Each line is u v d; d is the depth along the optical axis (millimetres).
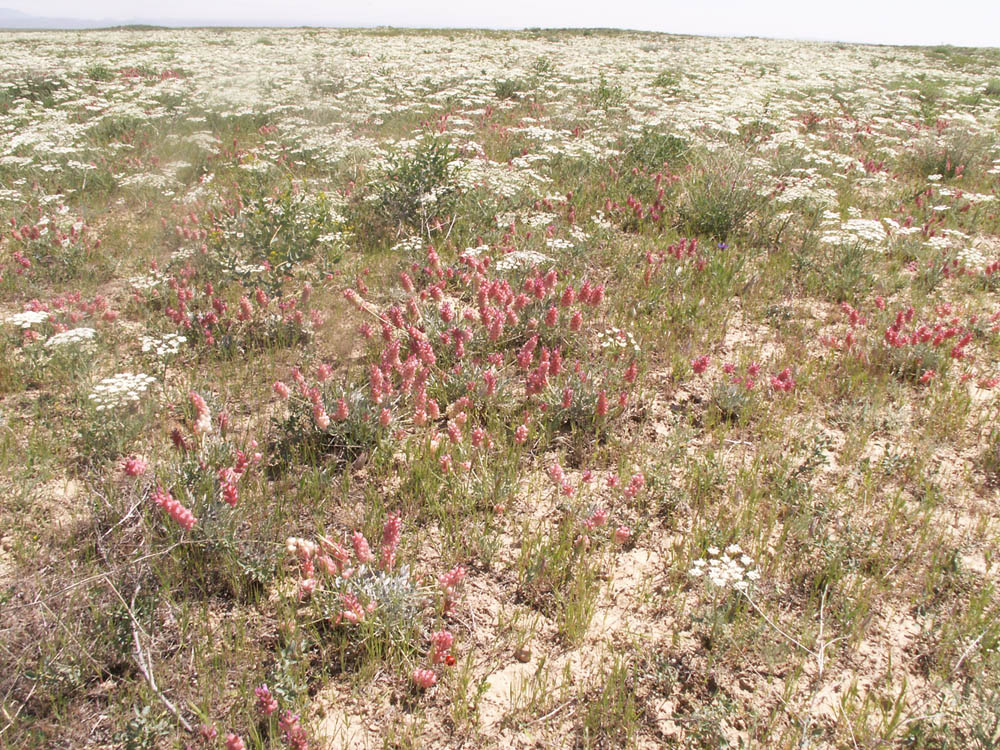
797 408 4879
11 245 7395
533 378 4559
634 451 4418
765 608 3264
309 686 2879
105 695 2787
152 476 3867
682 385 5199
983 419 4672
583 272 7043
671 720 2777
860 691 2889
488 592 3393
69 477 4059
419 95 16078
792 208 8883
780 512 3859
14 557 3422
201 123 13531
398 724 2742
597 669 2998
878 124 14461
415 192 7941
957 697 2736
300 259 6867
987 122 15141
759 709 2814
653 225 8367
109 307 6340
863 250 6984
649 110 13797
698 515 3854
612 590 3412
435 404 4391
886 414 4680
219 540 3314
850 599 3242
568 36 39594
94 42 32094
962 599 3316
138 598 3098
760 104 13531
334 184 9781
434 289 5656
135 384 4105
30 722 2611
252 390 5016
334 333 5789
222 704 2746
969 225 8953
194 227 7824
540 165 10930
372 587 3115
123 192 9664
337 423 4234
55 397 4840
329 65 19688
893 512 3715
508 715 2789
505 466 4160
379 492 4004
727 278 6668
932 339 5348
